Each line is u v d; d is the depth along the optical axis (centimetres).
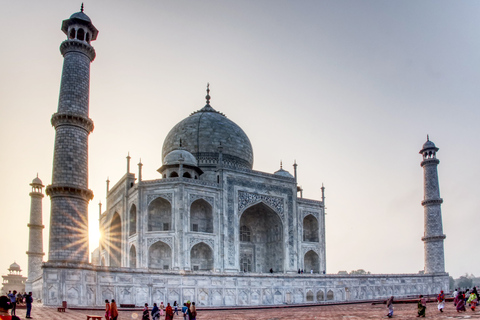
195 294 7450
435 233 11475
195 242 8869
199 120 11431
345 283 9425
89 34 7350
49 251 6366
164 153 11638
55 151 6700
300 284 8725
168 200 8956
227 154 11156
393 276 10325
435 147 11956
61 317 4616
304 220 11344
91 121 7044
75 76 6994
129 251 9281
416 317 4650
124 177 9806
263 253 10656
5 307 1408
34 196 11788
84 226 6612
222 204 9425
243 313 6078
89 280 6406
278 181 10494
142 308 6456
